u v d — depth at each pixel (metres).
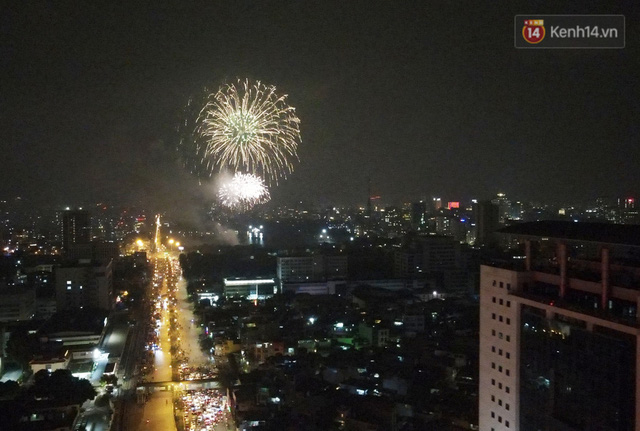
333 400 144.00
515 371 90.19
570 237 82.56
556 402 81.75
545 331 84.19
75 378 158.38
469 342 190.25
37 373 161.88
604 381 74.06
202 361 199.88
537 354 85.69
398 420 134.75
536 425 85.38
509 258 114.38
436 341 194.88
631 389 71.25
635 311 72.38
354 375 165.50
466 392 147.75
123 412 156.38
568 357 79.81
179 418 150.12
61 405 137.50
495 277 95.19
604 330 75.69
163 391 171.62
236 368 189.12
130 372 189.88
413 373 163.12
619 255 80.06
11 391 151.75
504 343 93.00
